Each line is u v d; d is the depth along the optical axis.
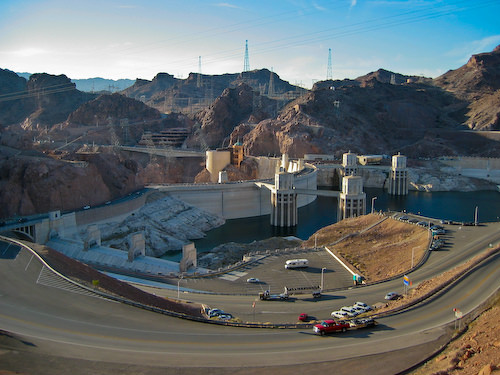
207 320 67.12
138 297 80.25
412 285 86.12
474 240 107.56
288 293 92.06
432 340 58.19
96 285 79.62
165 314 69.50
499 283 75.50
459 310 65.19
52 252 95.25
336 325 62.50
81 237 158.75
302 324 65.88
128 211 185.62
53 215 152.38
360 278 95.38
